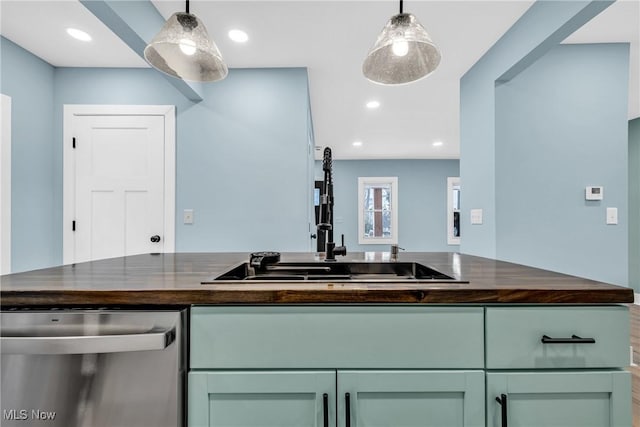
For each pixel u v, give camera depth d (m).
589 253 2.16
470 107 2.51
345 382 0.76
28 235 2.29
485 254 2.30
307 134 2.57
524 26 1.84
